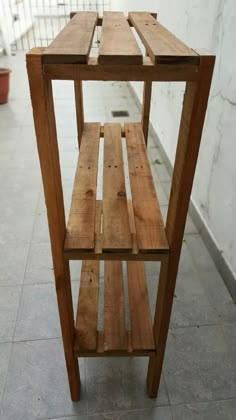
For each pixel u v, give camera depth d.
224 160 1.37
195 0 1.60
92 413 1.01
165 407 1.03
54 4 7.88
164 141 2.33
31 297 1.37
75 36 0.67
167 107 2.21
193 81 0.55
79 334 0.97
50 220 0.70
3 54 5.50
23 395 1.05
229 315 1.31
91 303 1.10
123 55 0.52
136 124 1.44
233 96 1.26
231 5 1.22
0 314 1.30
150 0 2.62
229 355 1.17
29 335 1.22
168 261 0.76
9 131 2.81
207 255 1.58
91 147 1.23
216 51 1.38
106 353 0.94
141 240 0.76
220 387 1.08
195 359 1.16
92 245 0.74
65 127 2.90
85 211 0.85
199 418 1.00
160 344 0.92
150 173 1.07
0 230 1.73
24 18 7.06
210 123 1.50
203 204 1.65
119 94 3.78
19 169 2.27
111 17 1.03
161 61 0.53
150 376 1.01
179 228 0.71
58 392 1.06
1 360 1.14
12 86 3.90
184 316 1.30
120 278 1.25
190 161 0.63
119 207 0.88
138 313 1.05
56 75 0.54
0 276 1.46
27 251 1.59
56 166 0.68
